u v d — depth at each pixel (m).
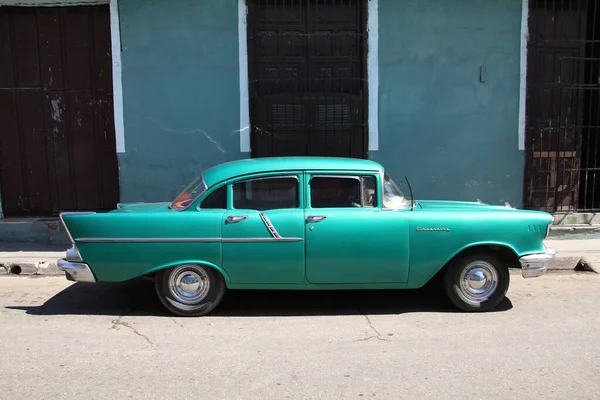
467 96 8.17
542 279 6.50
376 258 4.86
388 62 8.06
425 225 4.87
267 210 4.88
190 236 4.82
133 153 8.14
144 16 7.91
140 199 8.20
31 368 3.89
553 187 8.50
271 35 8.02
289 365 3.94
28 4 8.01
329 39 8.05
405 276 4.93
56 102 8.27
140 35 7.94
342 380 3.68
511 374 3.77
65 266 4.94
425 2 7.99
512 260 5.22
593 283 6.30
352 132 8.14
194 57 7.99
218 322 4.91
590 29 8.44
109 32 8.11
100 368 3.89
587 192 8.71
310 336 4.54
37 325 4.84
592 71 8.41
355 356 4.10
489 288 5.13
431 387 3.58
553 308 5.31
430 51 8.08
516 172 8.34
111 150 8.34
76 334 4.60
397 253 4.86
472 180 8.31
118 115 8.06
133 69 8.00
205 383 3.64
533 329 4.69
